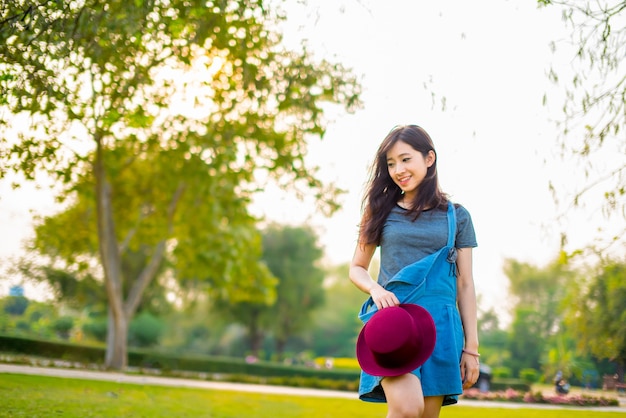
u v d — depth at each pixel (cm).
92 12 486
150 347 4816
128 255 3516
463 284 294
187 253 2327
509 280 4847
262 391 1692
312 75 900
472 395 1775
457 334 279
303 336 6556
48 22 468
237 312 5353
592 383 1254
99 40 545
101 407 741
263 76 903
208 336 6762
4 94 512
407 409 260
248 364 3284
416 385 264
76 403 749
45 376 1203
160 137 1612
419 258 287
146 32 533
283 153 1502
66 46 485
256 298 2517
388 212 301
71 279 3362
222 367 3195
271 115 1370
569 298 1285
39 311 4050
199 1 550
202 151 1597
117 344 2052
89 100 665
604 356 1155
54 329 4450
